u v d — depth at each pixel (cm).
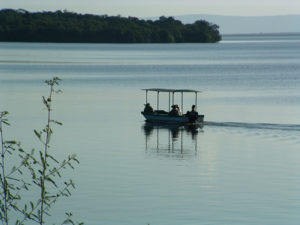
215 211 5916
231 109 13938
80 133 10412
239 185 6869
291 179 7150
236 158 8356
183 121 11650
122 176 7244
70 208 5994
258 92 17875
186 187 6769
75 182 6931
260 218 5709
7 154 8269
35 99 15750
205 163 8031
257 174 7400
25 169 7412
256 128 11119
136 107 14338
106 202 6178
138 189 6675
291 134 10381
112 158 8294
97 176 7225
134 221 5628
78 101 15525
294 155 8556
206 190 6656
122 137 10088
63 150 8825
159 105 14862
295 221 5631
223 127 11288
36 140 9588
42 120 11894
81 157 8325
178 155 8569
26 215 3453
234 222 5600
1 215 3344
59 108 14012
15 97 16200
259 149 9031
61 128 10962
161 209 5972
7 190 3403
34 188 6594
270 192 6581
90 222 5594
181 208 6006
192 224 5547
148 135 10344
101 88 19050
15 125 11162
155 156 8475
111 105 14688
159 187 6756
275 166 7844
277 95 16975
